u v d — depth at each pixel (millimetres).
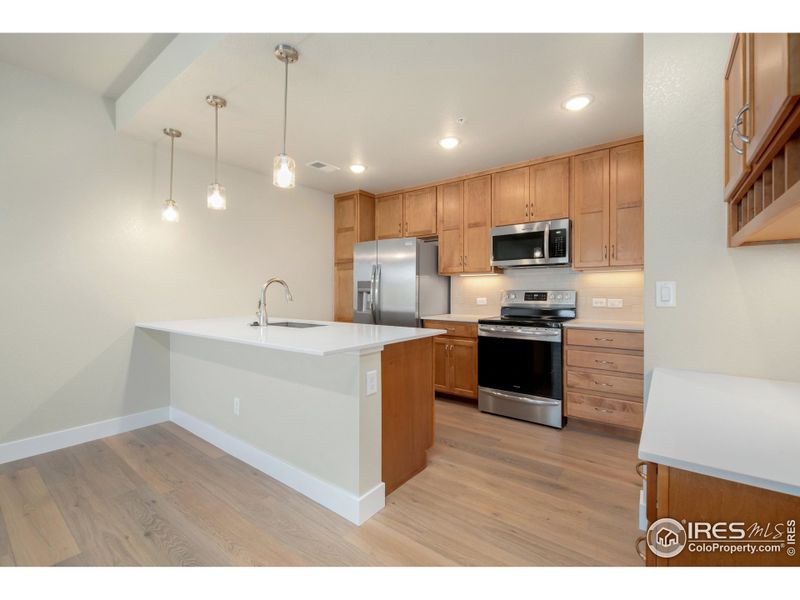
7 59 2342
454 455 2533
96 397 2770
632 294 3291
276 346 1720
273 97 2346
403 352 2141
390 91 2277
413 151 3268
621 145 3043
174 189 3172
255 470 2307
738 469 698
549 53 1914
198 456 2494
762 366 1438
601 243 3143
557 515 1846
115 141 2836
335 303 4676
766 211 964
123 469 2305
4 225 2371
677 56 1569
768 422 941
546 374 3088
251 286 3762
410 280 3859
